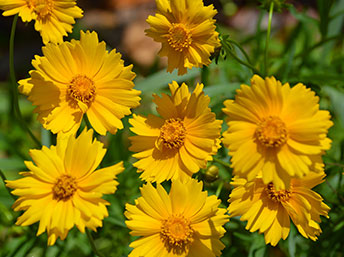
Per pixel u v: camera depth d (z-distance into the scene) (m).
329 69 0.55
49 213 0.34
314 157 0.33
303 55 0.50
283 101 0.34
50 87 0.38
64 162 0.35
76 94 0.37
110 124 0.37
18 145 0.54
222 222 0.36
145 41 0.80
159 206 0.36
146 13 0.87
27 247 0.45
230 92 0.48
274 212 0.36
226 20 0.78
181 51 0.37
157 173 0.37
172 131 0.37
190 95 0.37
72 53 0.37
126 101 0.37
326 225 0.43
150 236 0.36
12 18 0.85
